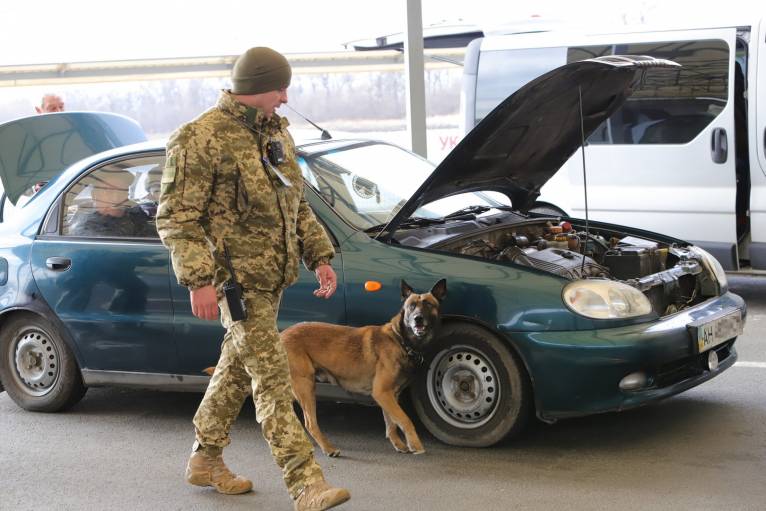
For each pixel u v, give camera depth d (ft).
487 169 23.89
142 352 24.18
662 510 17.84
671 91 37.78
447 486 19.60
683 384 21.09
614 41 39.50
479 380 21.31
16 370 26.45
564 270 21.86
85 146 30.86
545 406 20.61
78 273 24.77
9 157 29.17
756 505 17.87
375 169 25.17
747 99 36.45
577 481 19.49
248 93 17.43
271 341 17.84
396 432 21.91
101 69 70.49
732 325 22.62
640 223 38.93
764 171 36.32
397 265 21.68
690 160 37.63
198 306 17.20
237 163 17.42
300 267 22.41
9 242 26.08
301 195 18.62
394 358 20.89
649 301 21.98
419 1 42.50
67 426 25.12
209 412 19.42
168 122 83.82
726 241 37.32
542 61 41.47
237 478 20.01
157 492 20.25
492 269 21.07
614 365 20.02
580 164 40.06
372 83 86.22
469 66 43.21
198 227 17.38
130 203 24.72
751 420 22.89
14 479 21.36
